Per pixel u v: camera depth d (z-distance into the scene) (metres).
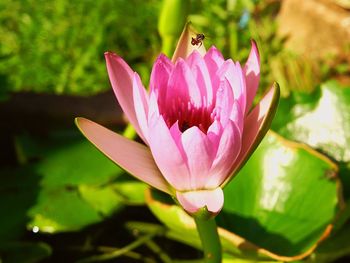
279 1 0.83
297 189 0.34
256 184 0.35
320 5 0.75
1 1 0.79
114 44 0.76
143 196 0.39
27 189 0.39
